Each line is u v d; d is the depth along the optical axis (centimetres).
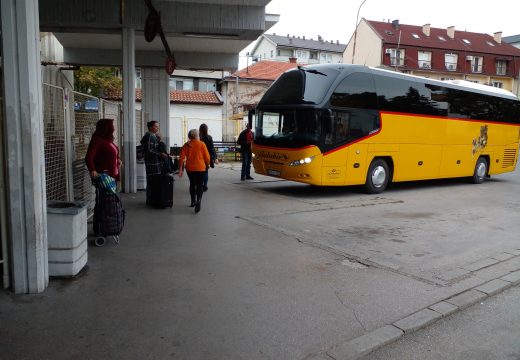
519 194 1389
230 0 1069
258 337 381
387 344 384
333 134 1159
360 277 542
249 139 1487
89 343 361
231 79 4078
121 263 561
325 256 623
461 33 6088
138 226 766
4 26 411
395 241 729
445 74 5575
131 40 1110
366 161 1243
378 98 1255
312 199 1148
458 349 380
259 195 1180
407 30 5731
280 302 457
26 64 419
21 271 449
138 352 350
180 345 363
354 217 920
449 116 1477
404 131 1329
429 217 948
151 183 935
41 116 448
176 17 1088
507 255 665
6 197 443
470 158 1596
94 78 2802
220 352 355
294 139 1162
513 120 1788
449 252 675
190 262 575
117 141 1116
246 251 633
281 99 1220
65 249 498
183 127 2850
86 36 1523
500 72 5831
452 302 470
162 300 451
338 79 1167
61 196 657
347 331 398
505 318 445
